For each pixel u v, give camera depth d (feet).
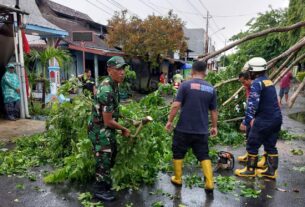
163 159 19.06
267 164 17.78
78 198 14.16
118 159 14.98
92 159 15.66
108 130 13.69
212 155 20.21
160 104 24.14
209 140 24.64
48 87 43.27
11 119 32.22
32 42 58.39
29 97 38.19
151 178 16.25
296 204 14.26
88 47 63.98
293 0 47.47
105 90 13.09
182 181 16.51
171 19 81.71
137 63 87.97
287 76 55.52
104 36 91.30
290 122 38.52
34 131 27.48
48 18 74.95
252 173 17.56
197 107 14.75
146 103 23.41
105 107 13.07
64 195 14.53
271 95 16.72
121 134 14.57
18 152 20.40
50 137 20.89
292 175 18.17
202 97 14.79
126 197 14.47
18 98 32.99
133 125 15.15
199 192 15.25
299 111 49.21
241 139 26.02
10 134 26.21
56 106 19.44
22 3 44.14
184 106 14.93
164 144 19.07
